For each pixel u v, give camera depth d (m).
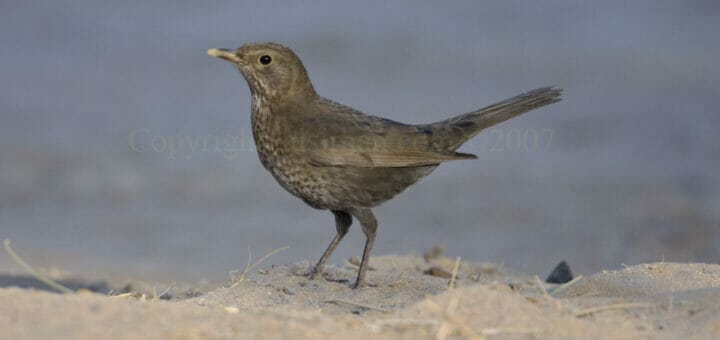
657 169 17.25
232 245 14.71
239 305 8.75
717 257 13.30
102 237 15.14
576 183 16.86
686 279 9.25
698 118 19.25
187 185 17.31
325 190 10.29
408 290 9.74
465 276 11.48
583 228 15.04
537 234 14.85
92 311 7.14
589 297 8.73
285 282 9.91
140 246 14.62
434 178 17.34
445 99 20.17
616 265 13.26
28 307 7.16
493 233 14.93
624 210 15.59
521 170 17.55
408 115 19.31
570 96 20.45
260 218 16.03
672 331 7.21
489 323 7.07
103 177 17.20
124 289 11.74
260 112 10.42
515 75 21.47
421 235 15.05
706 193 16.30
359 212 10.36
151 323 6.89
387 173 10.38
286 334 6.75
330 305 8.84
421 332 6.92
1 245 14.68
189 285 11.95
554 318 7.27
